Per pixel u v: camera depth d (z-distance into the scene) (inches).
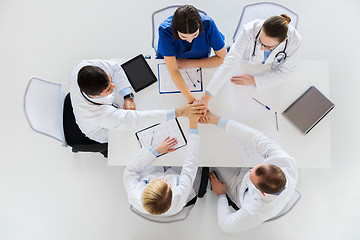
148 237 96.3
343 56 97.9
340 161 95.7
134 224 96.6
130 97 68.5
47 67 100.6
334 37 98.2
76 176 97.7
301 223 95.1
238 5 98.3
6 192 98.0
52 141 98.5
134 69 68.9
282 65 65.9
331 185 95.3
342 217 94.7
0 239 97.8
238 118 67.8
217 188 77.6
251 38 62.2
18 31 101.3
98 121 62.5
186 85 67.3
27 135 98.8
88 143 76.4
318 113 64.7
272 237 95.2
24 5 101.3
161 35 62.1
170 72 66.6
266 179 52.9
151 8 99.6
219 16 98.8
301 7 98.9
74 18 100.7
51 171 98.1
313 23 98.6
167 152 67.0
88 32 100.6
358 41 97.6
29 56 100.9
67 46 100.7
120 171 97.0
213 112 68.2
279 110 67.3
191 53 69.3
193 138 65.2
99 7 100.3
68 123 76.2
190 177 63.9
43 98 70.4
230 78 68.1
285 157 59.8
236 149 66.8
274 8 73.1
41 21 101.1
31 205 97.8
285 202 59.6
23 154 98.5
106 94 58.1
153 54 99.3
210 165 67.4
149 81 68.9
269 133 67.0
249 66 68.7
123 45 100.0
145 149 66.2
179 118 67.9
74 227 97.5
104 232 97.0
